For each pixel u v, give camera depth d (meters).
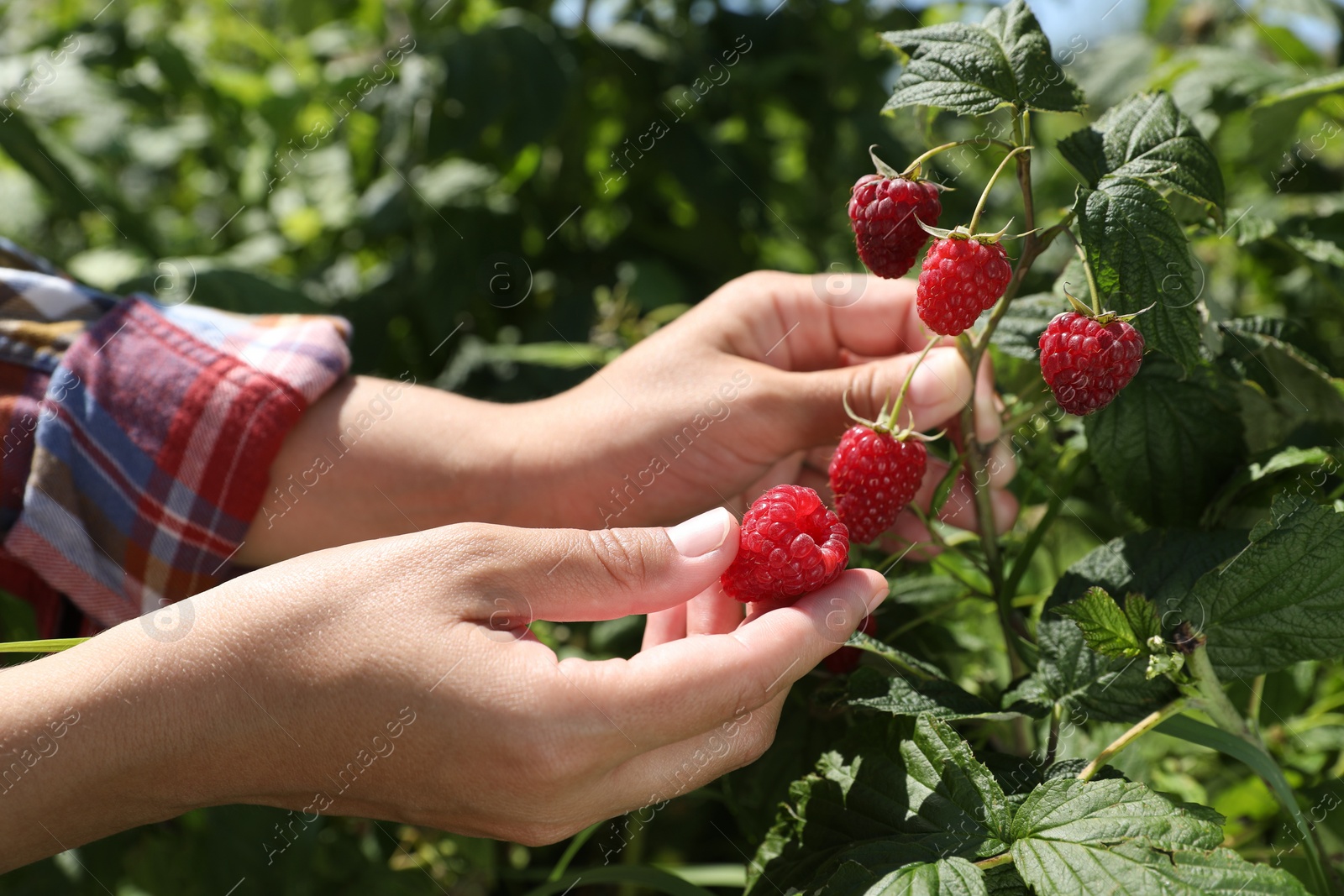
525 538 0.96
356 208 2.27
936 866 0.83
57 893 1.48
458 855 1.57
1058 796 0.86
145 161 2.34
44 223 2.47
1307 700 1.40
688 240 2.29
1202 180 0.91
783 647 0.90
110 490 1.35
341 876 1.55
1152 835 0.80
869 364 1.22
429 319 2.11
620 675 0.87
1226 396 1.11
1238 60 1.54
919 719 0.94
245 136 2.38
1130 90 1.88
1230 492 1.10
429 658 0.88
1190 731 0.95
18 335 1.38
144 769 0.92
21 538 1.32
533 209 2.32
